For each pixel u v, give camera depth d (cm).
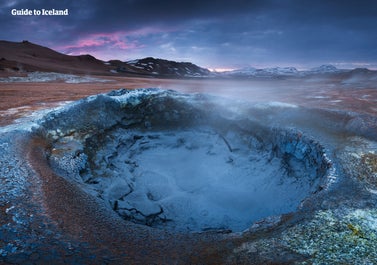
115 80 8144
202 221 2092
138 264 935
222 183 2583
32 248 943
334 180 1531
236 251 1030
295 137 2386
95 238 1061
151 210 2058
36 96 3972
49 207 1201
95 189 1736
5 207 1157
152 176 2689
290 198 2108
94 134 2598
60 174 1652
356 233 1079
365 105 3491
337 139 2178
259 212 2123
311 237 1073
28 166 1556
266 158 2648
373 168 1644
